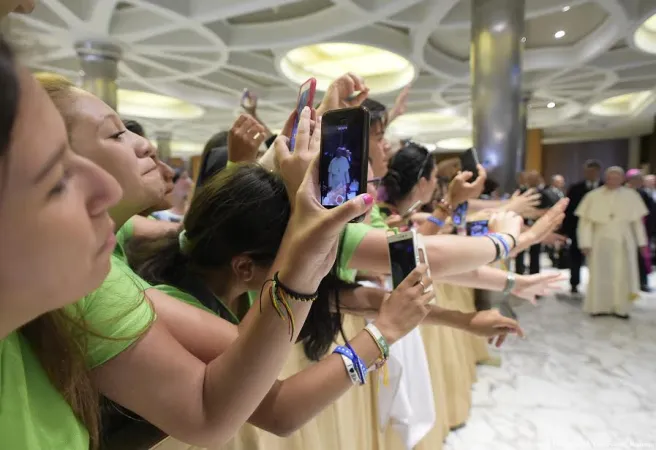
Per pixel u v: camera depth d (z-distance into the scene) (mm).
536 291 1324
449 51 6684
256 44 5551
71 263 365
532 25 5828
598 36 5805
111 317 524
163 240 939
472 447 2125
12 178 327
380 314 836
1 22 425
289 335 567
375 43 5652
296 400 718
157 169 896
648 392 2717
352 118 622
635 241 4555
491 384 2852
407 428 1386
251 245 806
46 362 479
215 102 8922
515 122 4477
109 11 4801
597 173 5418
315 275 572
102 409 642
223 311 861
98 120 705
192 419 544
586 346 3582
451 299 2504
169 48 5746
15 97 321
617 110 10617
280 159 685
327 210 560
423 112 9875
